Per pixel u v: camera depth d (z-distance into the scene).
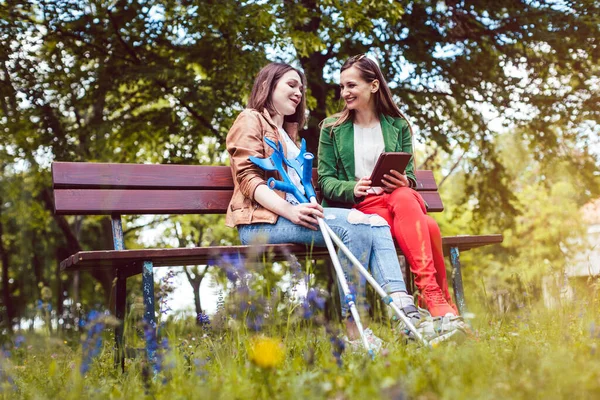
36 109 9.41
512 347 2.10
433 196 4.32
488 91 10.01
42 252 10.28
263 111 3.38
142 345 2.50
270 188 3.06
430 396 1.49
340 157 3.50
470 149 10.68
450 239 3.43
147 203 3.35
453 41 9.75
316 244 2.96
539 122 10.12
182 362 2.24
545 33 9.49
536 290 3.17
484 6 9.66
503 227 10.95
